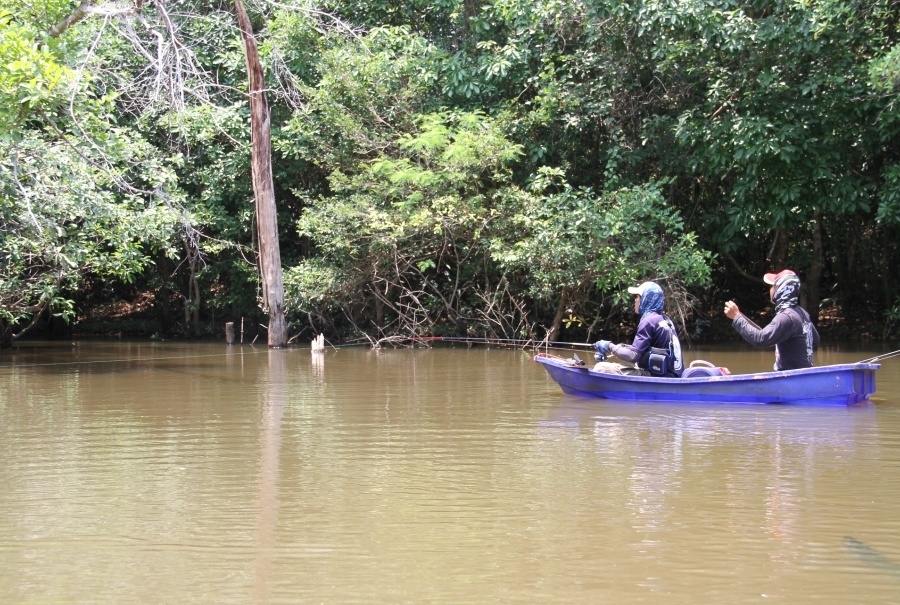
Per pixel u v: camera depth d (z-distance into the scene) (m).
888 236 18.55
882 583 4.05
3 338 17.77
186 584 4.08
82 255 14.48
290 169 19.58
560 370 10.12
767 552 4.47
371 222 17.27
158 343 19.36
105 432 7.82
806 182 16.03
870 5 14.95
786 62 15.59
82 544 4.67
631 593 3.94
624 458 6.63
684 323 16.48
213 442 7.34
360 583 4.08
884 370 12.52
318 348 16.66
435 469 6.31
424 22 20.34
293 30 18.77
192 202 19.08
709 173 16.77
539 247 16.03
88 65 14.62
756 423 8.15
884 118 15.01
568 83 17.73
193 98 18.45
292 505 5.38
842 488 5.67
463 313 18.72
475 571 4.23
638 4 16.16
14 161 12.20
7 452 6.96
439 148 17.36
